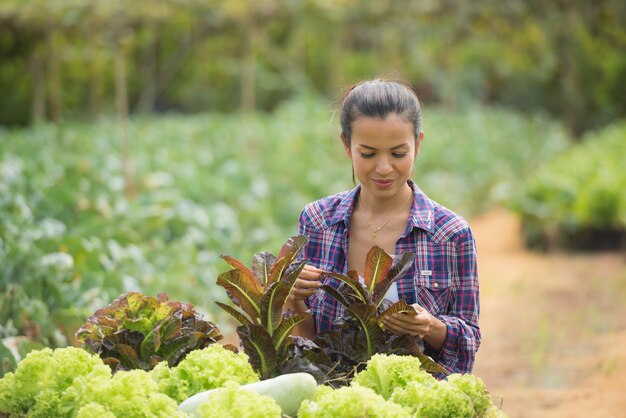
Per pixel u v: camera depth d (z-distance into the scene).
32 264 6.03
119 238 8.05
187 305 2.97
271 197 11.80
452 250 3.00
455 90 26.30
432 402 2.47
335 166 14.42
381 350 2.80
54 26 15.95
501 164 19.28
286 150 14.95
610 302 9.38
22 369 2.53
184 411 2.40
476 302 3.01
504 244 13.77
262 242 9.73
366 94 2.89
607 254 12.46
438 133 19.50
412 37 19.06
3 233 6.86
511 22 18.28
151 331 2.84
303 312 2.81
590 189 12.67
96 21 13.67
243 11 14.13
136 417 2.32
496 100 30.38
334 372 2.82
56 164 11.80
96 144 15.04
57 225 7.72
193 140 16.92
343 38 20.44
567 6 18.50
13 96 22.66
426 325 2.77
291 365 2.70
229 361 2.60
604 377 6.67
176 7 13.77
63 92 23.61
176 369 2.59
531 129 23.75
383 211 3.08
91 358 2.59
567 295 9.84
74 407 2.40
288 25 18.11
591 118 26.86
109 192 10.46
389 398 2.58
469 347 2.90
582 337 8.00
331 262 3.11
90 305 5.98
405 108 2.88
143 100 22.16
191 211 9.47
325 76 26.12
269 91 26.81
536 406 6.07
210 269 8.23
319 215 3.16
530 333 8.19
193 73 25.77
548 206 12.80
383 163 2.87
